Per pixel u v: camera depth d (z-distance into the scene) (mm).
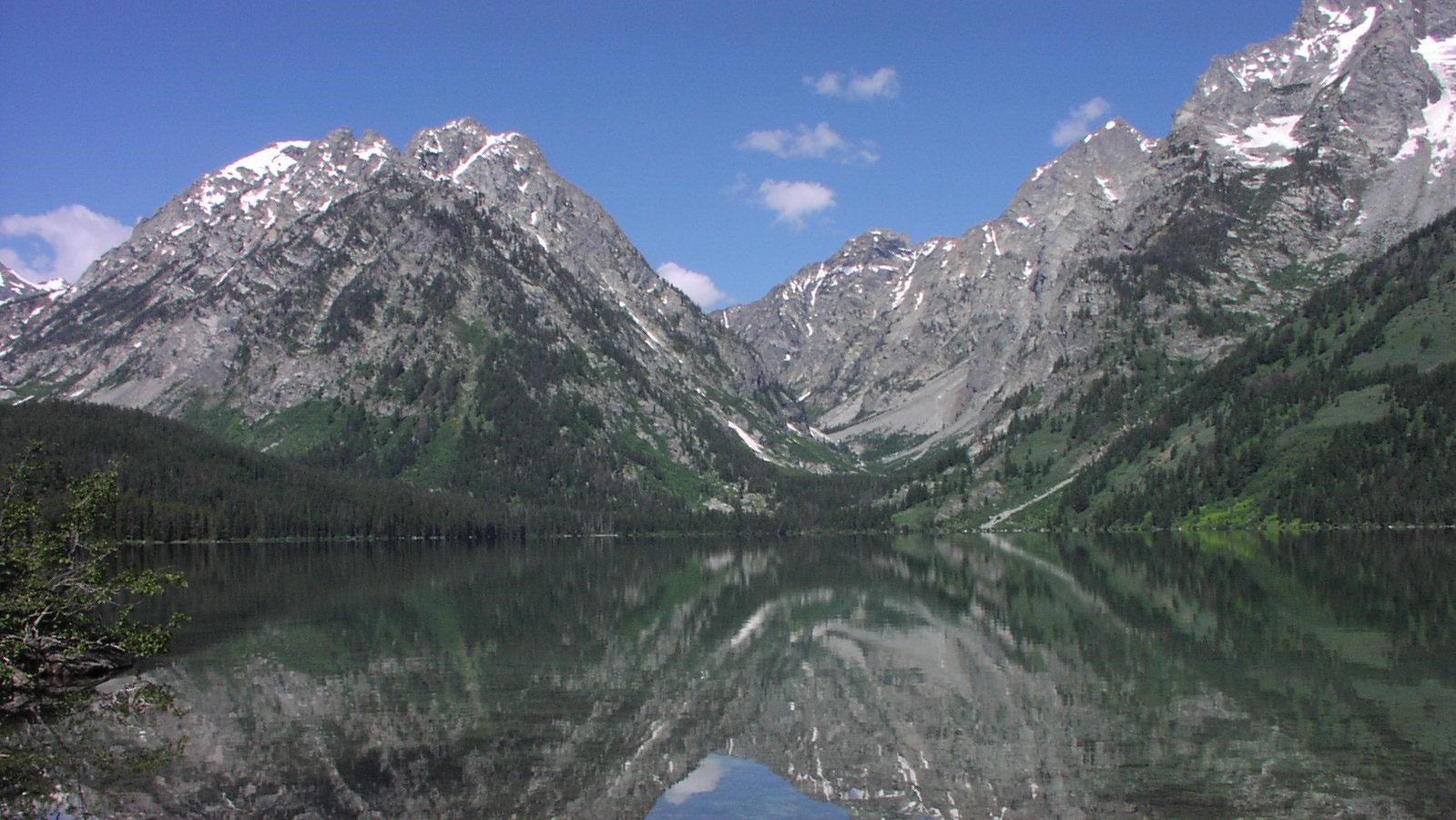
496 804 46656
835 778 50312
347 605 120312
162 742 56188
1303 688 66062
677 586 147000
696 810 45781
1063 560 183750
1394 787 45969
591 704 65625
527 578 162000
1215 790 46312
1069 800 45719
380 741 56500
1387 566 148750
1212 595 117875
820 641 90688
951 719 61156
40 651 72375
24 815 45281
